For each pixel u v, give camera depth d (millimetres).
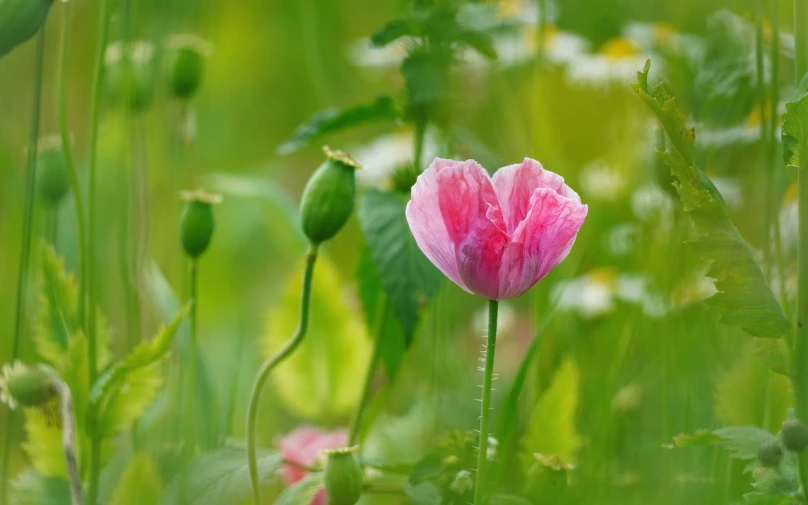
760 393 1991
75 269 2271
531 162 1867
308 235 1916
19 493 1961
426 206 1845
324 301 2119
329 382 2129
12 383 1905
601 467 2049
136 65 2162
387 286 1984
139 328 2125
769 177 1992
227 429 2102
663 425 2039
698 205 1849
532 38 2270
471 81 2238
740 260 1849
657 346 2131
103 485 2051
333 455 1888
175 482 1948
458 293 2256
